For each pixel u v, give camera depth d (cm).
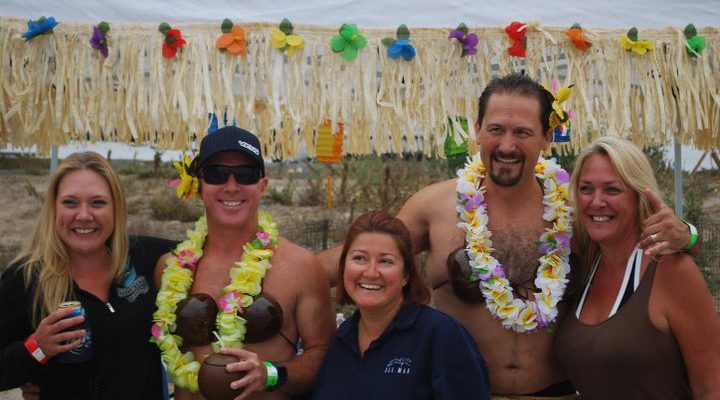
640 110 279
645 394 200
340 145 277
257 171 224
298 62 266
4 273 221
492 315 231
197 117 261
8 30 259
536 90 228
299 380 217
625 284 206
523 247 235
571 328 218
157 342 221
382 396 201
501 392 232
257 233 231
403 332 208
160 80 264
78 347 210
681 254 196
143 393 222
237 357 206
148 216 1075
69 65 263
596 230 211
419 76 272
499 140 226
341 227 867
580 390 214
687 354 196
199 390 214
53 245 216
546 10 273
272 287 227
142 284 229
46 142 268
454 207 247
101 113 264
